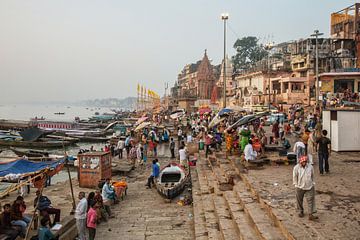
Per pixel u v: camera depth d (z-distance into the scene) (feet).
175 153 91.56
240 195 33.32
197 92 278.46
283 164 45.03
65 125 189.57
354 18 135.54
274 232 23.79
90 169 54.24
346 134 51.47
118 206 45.60
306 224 23.36
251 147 45.37
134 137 115.03
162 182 53.26
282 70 176.76
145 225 37.76
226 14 95.76
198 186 50.29
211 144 69.21
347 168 40.45
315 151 45.57
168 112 233.55
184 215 41.04
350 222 23.57
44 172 35.76
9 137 132.67
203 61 276.82
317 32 92.48
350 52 133.80
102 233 35.58
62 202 44.91
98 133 154.20
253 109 123.13
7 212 30.60
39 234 29.73
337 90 111.65
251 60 279.28
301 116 102.42
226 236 27.20
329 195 29.84
